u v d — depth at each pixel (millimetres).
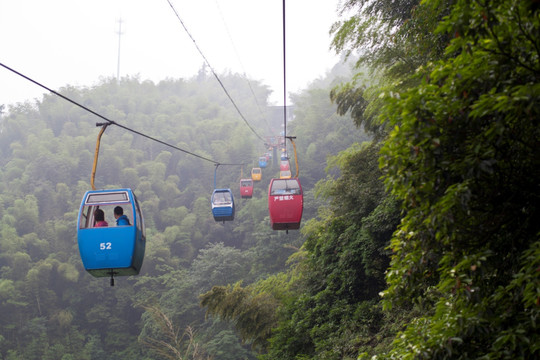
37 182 96688
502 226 4453
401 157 4383
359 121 21812
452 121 4098
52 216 91062
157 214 96312
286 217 17047
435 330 4602
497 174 4195
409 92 4145
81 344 67375
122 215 11422
